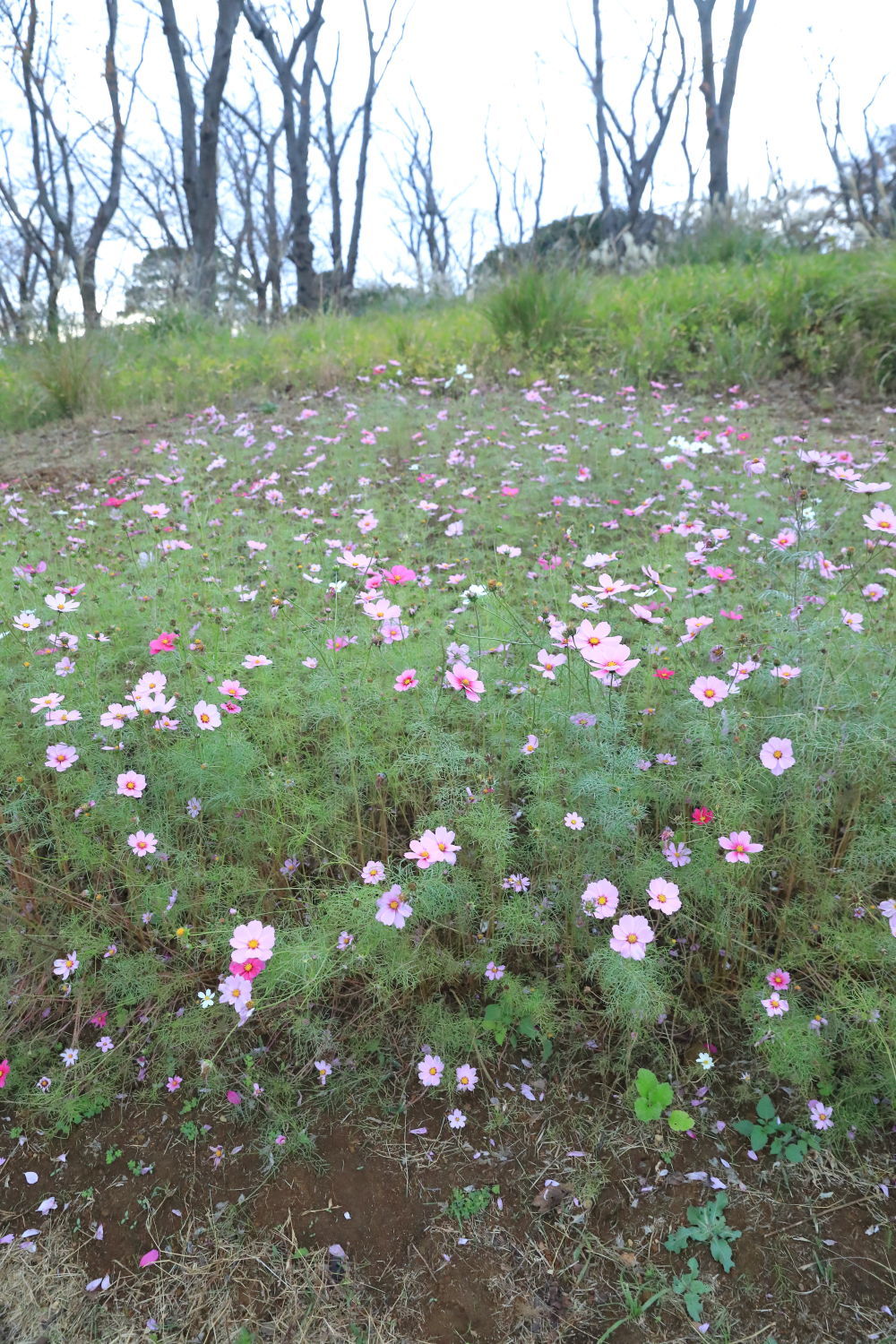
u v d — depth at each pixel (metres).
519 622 2.49
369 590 2.45
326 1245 1.53
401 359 6.96
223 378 7.14
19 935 1.97
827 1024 1.71
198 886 2.06
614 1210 1.56
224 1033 1.85
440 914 1.89
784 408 5.77
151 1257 1.53
